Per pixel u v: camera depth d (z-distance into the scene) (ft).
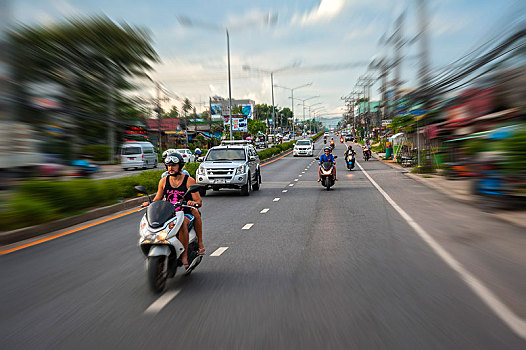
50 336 14.92
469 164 52.34
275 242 30.22
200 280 21.33
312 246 28.76
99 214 43.16
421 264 23.75
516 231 32.71
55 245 30.30
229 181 59.06
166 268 19.47
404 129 110.63
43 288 20.58
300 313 16.61
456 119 67.41
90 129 91.97
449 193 57.62
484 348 13.44
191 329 15.24
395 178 81.66
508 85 51.39
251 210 46.65
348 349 13.47
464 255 25.64
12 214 32.78
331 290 19.43
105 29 92.17
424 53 73.26
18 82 67.51
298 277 21.57
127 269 23.93
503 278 20.99
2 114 68.39
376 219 39.06
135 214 44.52
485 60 49.14
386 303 17.62
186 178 21.54
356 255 26.04
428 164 89.40
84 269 23.97
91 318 16.55
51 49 78.28
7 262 25.67
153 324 15.79
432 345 13.67
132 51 96.68
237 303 17.88
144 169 130.41
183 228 20.26
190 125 300.20
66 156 83.76
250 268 23.47
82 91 88.33
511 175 42.29
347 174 91.97
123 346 13.98
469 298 18.15
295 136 466.70
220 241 30.86
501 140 44.16
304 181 81.71
